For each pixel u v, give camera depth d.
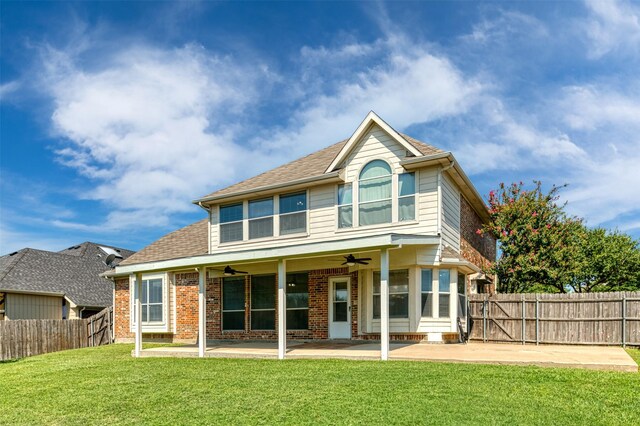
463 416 6.01
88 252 30.06
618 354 10.63
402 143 14.13
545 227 17.05
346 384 7.96
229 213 17.92
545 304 14.41
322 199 15.73
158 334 19.61
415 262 13.55
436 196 13.73
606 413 6.10
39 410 7.42
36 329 18.08
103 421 6.65
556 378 7.97
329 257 14.21
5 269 23.31
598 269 22.61
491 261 21.92
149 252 21.28
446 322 13.68
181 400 7.54
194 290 18.89
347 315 15.30
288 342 15.36
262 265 16.44
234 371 9.86
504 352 11.09
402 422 5.86
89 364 12.38
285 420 6.18
